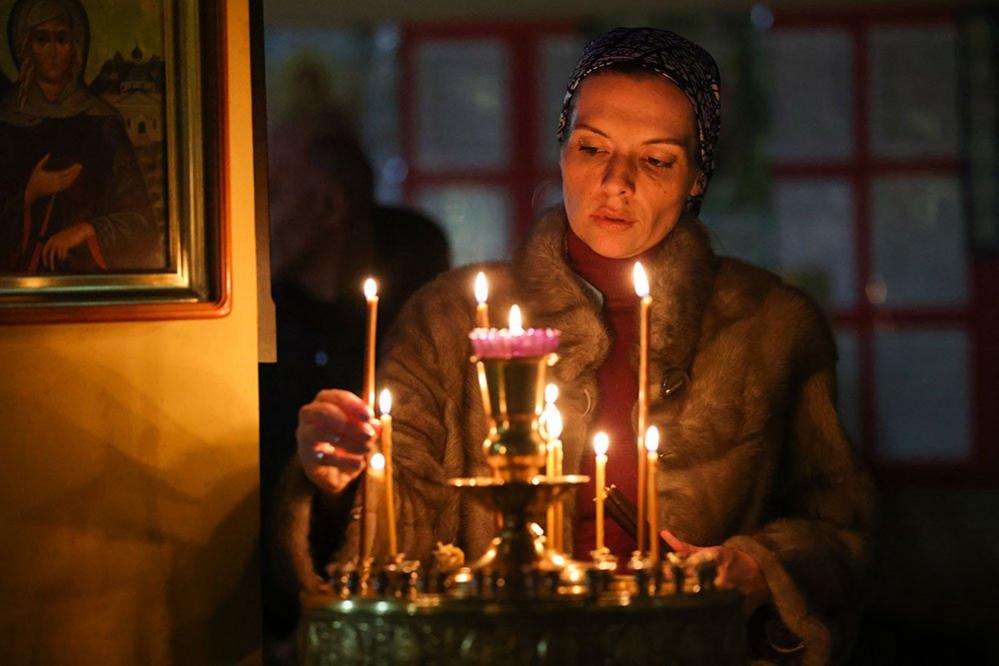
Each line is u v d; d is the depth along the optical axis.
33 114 3.81
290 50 12.04
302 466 3.57
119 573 3.85
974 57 12.22
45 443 3.81
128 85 3.86
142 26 3.86
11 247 3.79
